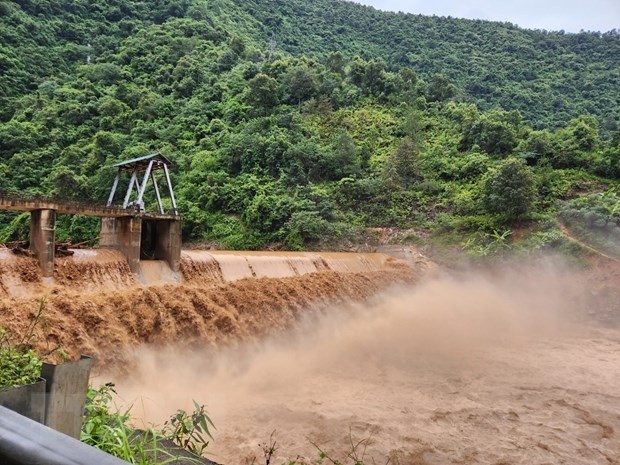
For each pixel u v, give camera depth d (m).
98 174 41.69
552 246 32.75
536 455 11.02
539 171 39.72
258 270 21.64
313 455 10.48
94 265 15.37
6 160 44.56
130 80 61.22
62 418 3.67
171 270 18.14
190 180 43.78
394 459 10.59
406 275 31.53
